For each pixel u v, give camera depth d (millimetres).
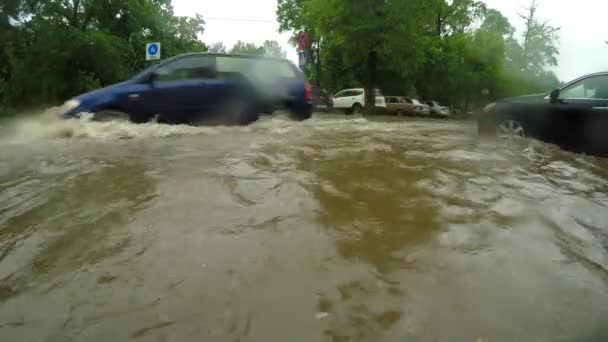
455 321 1375
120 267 1688
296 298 1488
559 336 1313
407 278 1626
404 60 21109
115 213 2246
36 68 17516
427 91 33250
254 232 2010
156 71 6227
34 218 2207
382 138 5062
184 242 1898
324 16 20094
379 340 1288
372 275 1645
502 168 3512
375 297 1502
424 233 2033
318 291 1533
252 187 2709
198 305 1443
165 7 25641
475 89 32812
